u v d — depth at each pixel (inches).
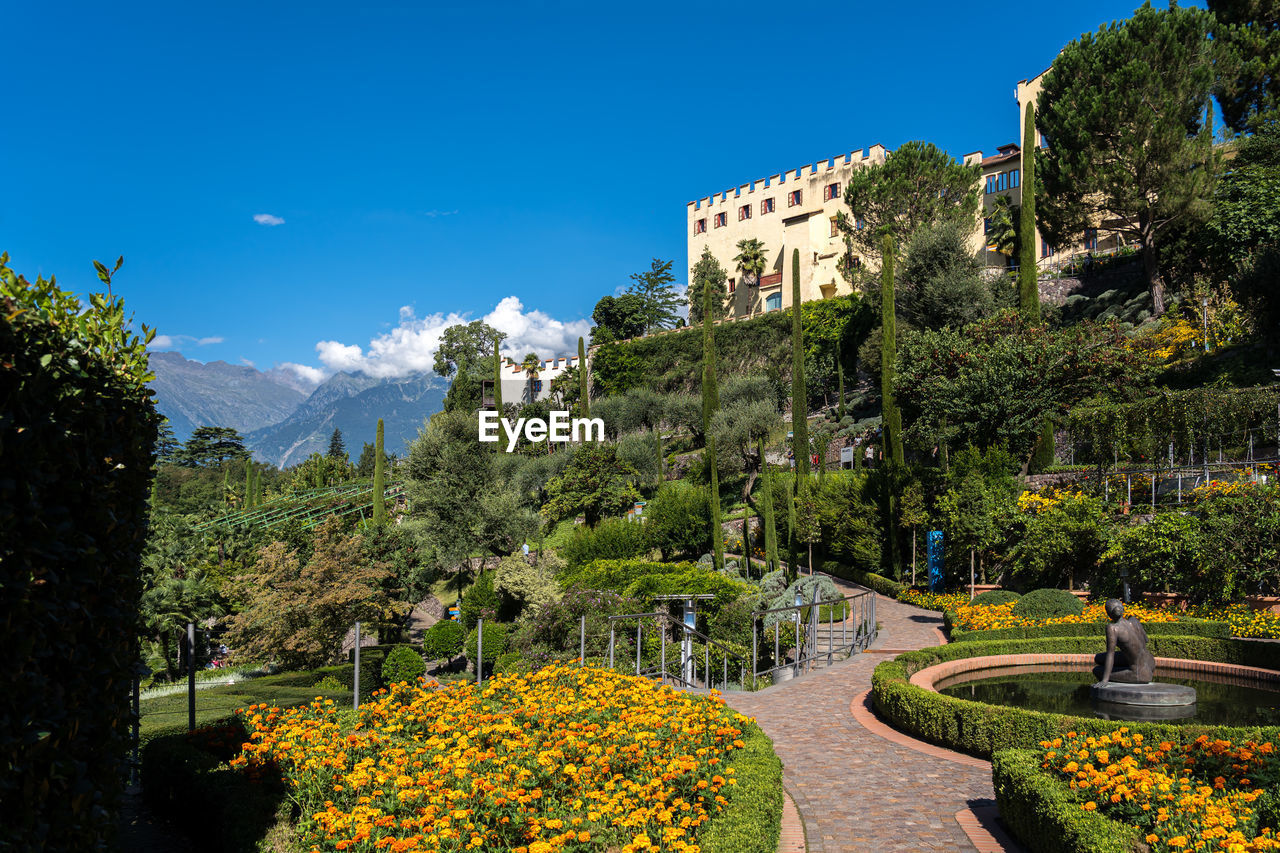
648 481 2255.2
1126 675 424.5
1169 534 757.3
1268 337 1159.6
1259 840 202.7
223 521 1742.1
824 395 2438.5
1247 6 1656.0
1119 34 1509.6
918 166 2103.8
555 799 267.0
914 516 1086.4
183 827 308.2
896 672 501.4
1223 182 1421.0
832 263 2733.8
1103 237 1964.8
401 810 249.9
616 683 425.1
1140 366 1166.3
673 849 221.1
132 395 218.5
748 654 725.9
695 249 3211.1
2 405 157.3
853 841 293.1
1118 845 225.3
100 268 214.7
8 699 150.9
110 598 199.0
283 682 832.3
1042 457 1186.6
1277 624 611.2
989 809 326.3
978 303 1838.1
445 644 1013.2
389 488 2442.2
